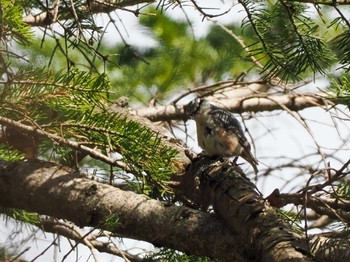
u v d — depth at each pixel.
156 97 16.75
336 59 10.57
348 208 9.98
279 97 16.36
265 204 8.80
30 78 9.34
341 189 10.12
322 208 10.11
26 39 10.06
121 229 9.29
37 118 9.52
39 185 9.59
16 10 9.80
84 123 9.54
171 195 10.45
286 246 8.05
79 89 9.39
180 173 10.25
